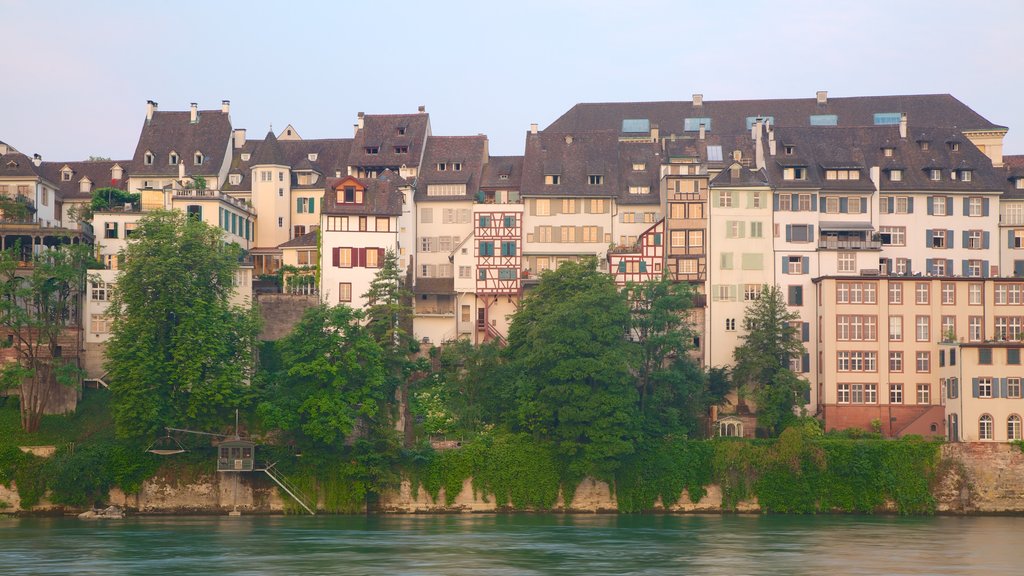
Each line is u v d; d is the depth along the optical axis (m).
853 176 154.25
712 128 183.88
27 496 124.25
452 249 161.25
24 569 91.25
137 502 125.25
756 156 159.38
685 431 131.50
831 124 182.38
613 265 150.38
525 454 128.88
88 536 108.69
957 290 141.88
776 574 90.12
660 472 128.88
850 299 141.50
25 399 131.00
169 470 125.62
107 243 149.88
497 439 129.75
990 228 155.25
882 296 141.38
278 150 167.75
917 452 129.62
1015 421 132.38
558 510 128.50
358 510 126.31
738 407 141.62
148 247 129.62
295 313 147.38
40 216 161.25
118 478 124.69
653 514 128.12
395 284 139.25
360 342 127.56
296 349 128.38
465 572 90.25
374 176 167.75
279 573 89.69
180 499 125.56
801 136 158.25
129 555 97.75
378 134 170.50
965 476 129.50
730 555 98.69
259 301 147.12
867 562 95.62
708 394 139.25
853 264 149.50
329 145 175.38
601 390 128.25
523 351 135.75
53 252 139.25
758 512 128.38
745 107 186.25
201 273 132.25
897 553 100.25
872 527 117.50
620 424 127.75
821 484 128.62
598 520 122.44
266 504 126.50
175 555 97.75
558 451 128.38
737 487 128.88
